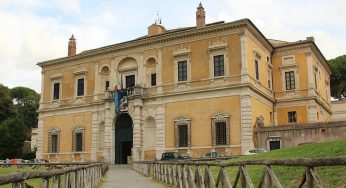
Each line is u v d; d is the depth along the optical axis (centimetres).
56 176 885
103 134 5469
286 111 5341
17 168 3781
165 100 4984
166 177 2188
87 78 5728
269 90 5281
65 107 5856
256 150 4025
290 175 1416
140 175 3166
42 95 6188
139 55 5303
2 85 8812
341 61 8006
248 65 4572
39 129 6125
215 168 2231
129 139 5238
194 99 4781
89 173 1742
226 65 4628
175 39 5025
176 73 4959
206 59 4781
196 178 1379
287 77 5422
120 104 5238
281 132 4278
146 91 5178
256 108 4666
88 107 5638
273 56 5569
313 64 5425
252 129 4428
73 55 5878
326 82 6625
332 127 3972
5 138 7744
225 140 4503
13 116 8612
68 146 5747
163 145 4891
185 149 4722
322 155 1683
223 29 4694
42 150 6044
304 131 4144
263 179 765
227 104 4550
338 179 1224
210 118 4628
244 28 4578
